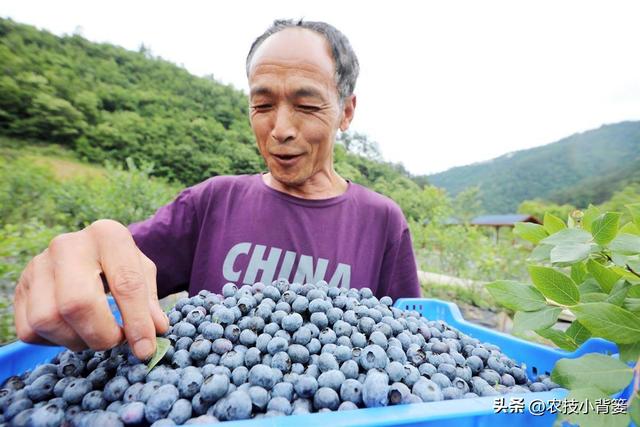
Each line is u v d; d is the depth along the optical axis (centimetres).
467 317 746
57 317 84
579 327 123
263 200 216
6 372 104
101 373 96
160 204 961
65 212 880
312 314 119
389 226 232
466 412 77
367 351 100
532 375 127
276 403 87
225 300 126
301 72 176
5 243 399
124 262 93
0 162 862
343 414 73
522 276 796
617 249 100
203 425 66
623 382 83
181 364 100
